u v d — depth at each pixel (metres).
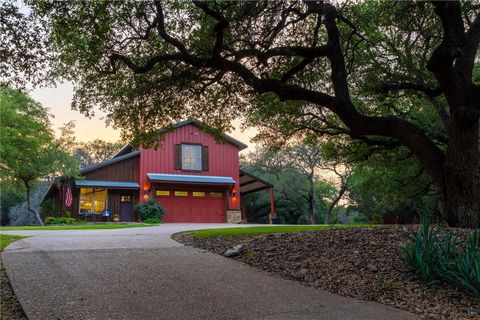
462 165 8.35
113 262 6.68
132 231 13.78
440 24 10.90
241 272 6.04
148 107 10.54
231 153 28.19
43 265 6.33
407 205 28.78
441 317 3.98
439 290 4.73
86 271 5.95
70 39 7.51
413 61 11.80
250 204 38.94
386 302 4.50
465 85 8.35
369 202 34.28
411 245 5.54
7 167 25.75
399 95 13.12
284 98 8.81
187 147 27.00
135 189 25.34
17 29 7.32
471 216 8.18
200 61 8.39
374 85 11.63
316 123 14.32
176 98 10.78
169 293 4.82
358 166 19.08
